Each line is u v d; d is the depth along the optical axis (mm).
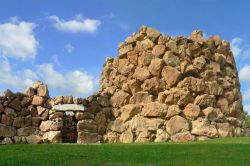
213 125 28875
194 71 30156
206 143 24875
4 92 31234
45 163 18922
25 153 21344
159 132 28797
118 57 32719
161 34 31141
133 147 23281
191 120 28891
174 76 29781
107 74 33344
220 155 20422
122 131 30312
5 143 30109
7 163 18938
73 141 31141
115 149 22469
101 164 18719
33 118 31125
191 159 19688
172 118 28906
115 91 31938
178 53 30469
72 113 31422
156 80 30156
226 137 28859
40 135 30734
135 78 31078
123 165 18484
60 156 20359
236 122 30953
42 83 32062
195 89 29625
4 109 30891
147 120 29484
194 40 31359
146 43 31312
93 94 31656
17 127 30828
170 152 21438
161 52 30594
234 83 32312
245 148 22094
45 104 31344
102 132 30953
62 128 31016
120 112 31062
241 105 33125
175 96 29328
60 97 31141
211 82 30438
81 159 19734
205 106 29469
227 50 33250
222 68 32219
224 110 30562
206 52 31281
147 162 19125
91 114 30984
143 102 30266
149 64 30750
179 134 28312
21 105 31312
